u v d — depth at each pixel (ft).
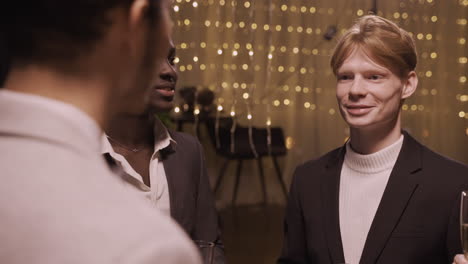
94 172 1.22
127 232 1.12
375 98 4.26
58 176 1.16
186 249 1.16
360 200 4.46
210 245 3.59
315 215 4.64
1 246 1.09
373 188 4.43
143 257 1.08
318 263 4.53
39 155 1.18
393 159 4.42
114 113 1.41
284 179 19.48
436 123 20.16
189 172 4.92
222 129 17.70
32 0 1.20
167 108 4.40
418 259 4.22
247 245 13.89
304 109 19.29
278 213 17.79
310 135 19.39
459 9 19.98
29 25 1.22
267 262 12.51
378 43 4.17
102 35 1.27
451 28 19.99
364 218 4.42
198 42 18.35
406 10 19.69
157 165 4.71
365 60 4.25
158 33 1.42
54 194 1.14
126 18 1.31
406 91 4.45
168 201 4.66
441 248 4.26
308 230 4.67
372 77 4.27
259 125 18.80
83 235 1.10
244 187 19.30
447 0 19.85
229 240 14.33
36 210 1.12
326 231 4.53
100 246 1.09
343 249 4.45
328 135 19.42
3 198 1.13
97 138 1.30
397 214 4.26
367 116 4.28
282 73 19.06
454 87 20.15
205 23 18.37
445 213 4.22
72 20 1.22
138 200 1.25
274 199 19.36
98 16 1.26
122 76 1.36
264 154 17.49
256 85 18.75
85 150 1.24
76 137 1.23
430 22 19.90
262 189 19.33
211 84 18.42
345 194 4.56
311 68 19.17
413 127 20.13
